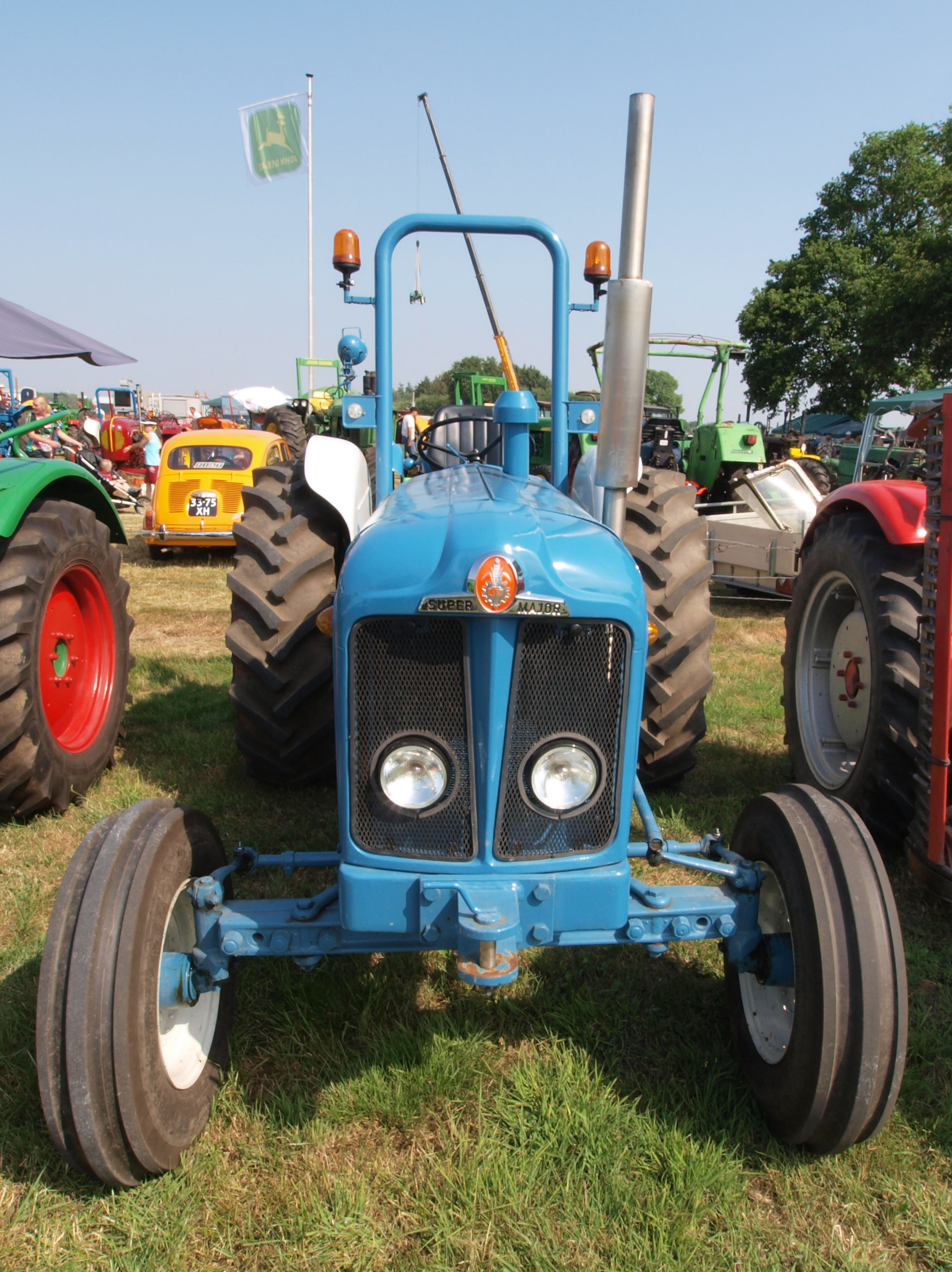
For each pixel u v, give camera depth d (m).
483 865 1.76
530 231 2.82
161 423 23.94
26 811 3.34
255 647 3.23
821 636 3.66
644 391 2.04
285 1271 1.60
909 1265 1.64
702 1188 1.75
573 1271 1.59
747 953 1.96
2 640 3.15
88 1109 1.62
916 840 2.54
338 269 2.81
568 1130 1.89
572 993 2.38
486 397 10.90
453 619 1.70
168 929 1.91
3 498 3.25
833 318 34.53
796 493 7.88
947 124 37.59
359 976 2.41
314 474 3.01
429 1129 1.93
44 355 5.32
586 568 1.75
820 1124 1.77
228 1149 1.88
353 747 1.76
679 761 3.41
